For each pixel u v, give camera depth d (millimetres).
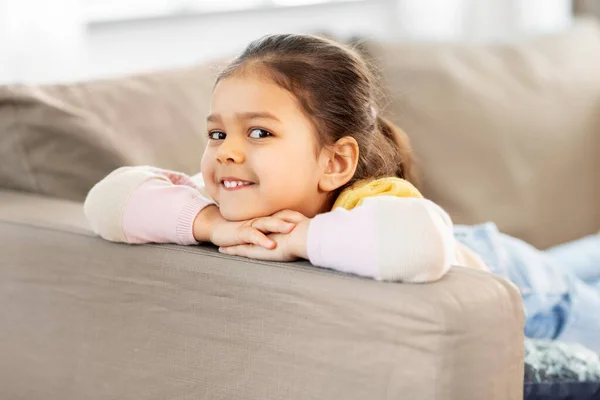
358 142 1523
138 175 1546
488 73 2533
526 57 2598
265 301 1340
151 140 2012
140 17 3053
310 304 1295
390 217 1271
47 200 1829
